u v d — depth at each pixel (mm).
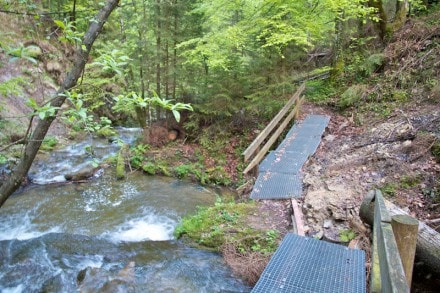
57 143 10562
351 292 3148
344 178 6039
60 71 10961
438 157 5590
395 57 9703
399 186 5340
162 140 10633
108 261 5258
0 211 6797
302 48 9977
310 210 5254
